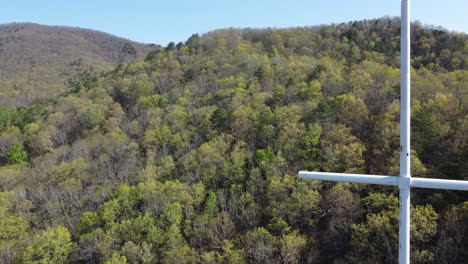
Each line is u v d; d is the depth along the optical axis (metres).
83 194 56.41
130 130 71.25
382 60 94.69
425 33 103.50
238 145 55.09
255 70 90.94
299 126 54.44
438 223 36.09
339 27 129.38
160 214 47.69
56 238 44.72
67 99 96.31
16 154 71.38
